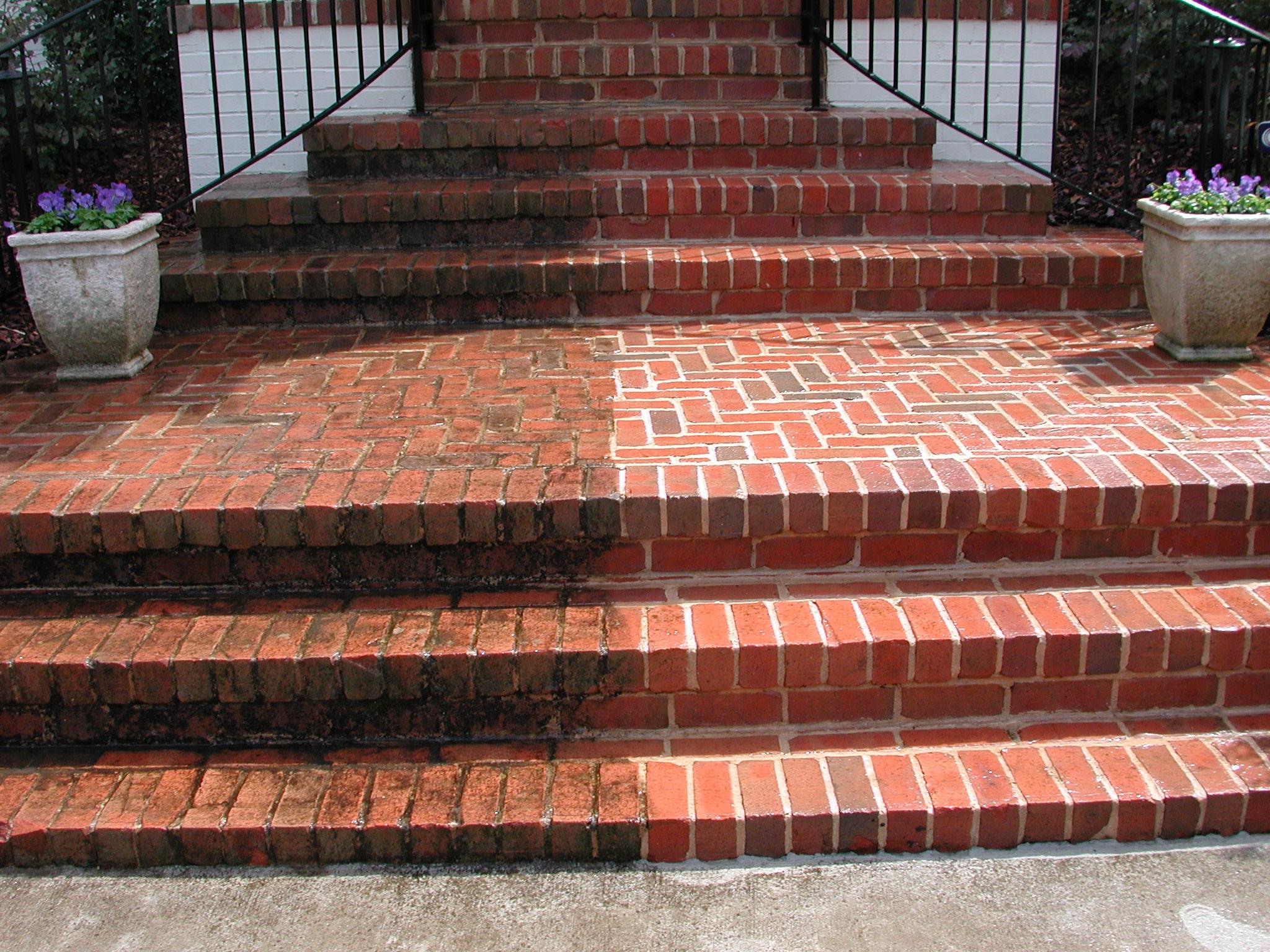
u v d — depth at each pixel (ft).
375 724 10.21
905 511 10.73
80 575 10.93
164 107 24.94
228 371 14.14
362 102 19.47
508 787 9.66
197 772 9.98
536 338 15.10
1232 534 11.01
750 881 9.18
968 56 19.27
